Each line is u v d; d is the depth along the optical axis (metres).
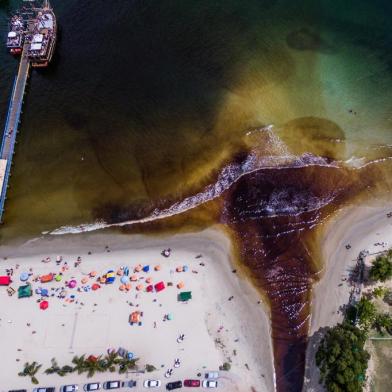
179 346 50.00
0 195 62.66
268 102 70.06
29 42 80.88
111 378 48.16
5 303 53.53
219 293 53.44
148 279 54.50
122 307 52.72
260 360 48.84
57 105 73.88
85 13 86.31
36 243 58.81
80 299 53.41
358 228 56.59
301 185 60.03
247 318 51.62
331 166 61.53
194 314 51.97
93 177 64.69
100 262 56.41
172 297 53.16
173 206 61.00
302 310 51.50
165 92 73.31
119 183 63.75
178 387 47.28
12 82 77.50
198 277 54.62
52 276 55.28
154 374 48.28
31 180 65.12
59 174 65.50
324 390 46.16
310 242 56.03
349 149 63.47
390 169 61.06
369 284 51.91
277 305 52.28
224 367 48.31
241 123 67.62
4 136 69.06
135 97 73.31
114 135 69.12
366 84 71.81
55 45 81.56
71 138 69.31
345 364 42.72
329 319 50.47
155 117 70.38
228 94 71.62
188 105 71.12
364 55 75.81
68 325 51.75
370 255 54.09
